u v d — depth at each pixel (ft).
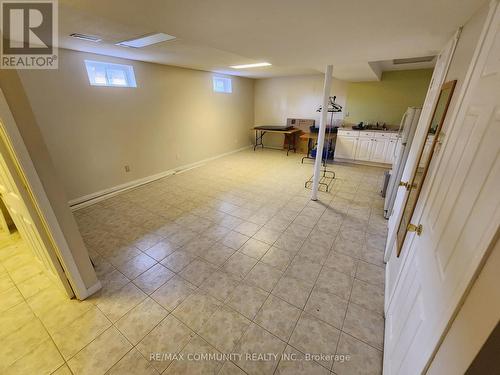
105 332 5.34
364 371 4.57
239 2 3.76
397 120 17.52
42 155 4.94
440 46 6.45
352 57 8.11
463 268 2.00
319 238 8.78
